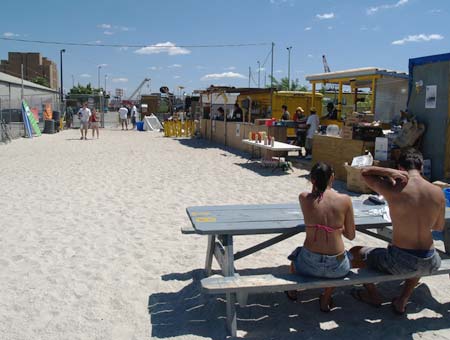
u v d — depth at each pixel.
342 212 3.80
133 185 10.17
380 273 3.89
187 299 4.35
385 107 15.51
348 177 9.66
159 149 18.64
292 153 16.33
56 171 12.14
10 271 5.00
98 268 5.11
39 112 33.09
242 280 3.68
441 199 3.82
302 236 6.36
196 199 8.76
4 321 3.90
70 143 21.52
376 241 6.14
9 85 33.50
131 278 4.85
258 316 4.09
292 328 3.87
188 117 32.62
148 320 3.96
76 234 6.38
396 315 4.11
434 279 4.88
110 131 32.62
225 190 9.73
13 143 21.48
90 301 4.30
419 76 9.91
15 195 8.97
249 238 6.28
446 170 9.33
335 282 3.73
